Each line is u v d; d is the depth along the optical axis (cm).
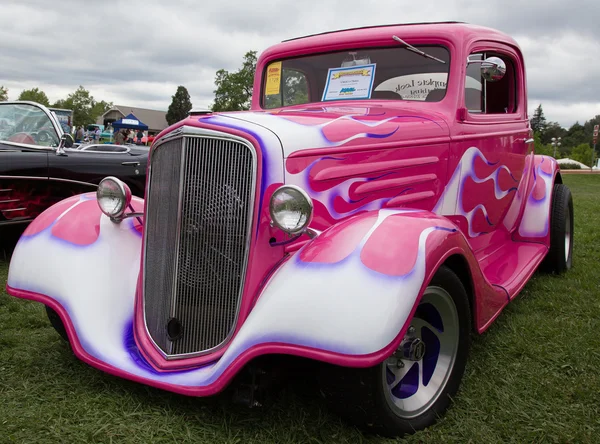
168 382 212
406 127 273
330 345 177
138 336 238
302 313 184
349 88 338
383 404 196
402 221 208
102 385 239
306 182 224
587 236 607
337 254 194
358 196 245
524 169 408
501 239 404
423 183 280
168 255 226
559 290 403
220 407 222
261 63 382
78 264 250
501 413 224
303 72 360
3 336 293
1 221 464
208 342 220
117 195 263
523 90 400
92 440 196
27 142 496
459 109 307
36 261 253
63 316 241
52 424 206
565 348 288
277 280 199
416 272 189
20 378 245
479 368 267
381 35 329
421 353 219
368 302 179
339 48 344
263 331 189
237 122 221
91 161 529
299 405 225
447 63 313
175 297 223
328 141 235
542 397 239
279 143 216
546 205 418
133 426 206
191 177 218
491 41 346
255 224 210
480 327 248
